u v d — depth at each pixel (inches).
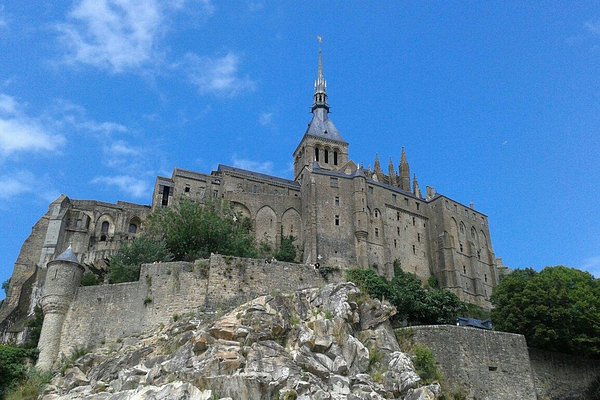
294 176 6373.0
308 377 1681.8
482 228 5457.7
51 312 2181.3
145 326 2144.4
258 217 4648.1
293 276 2342.5
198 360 1753.2
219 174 5280.5
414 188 5585.6
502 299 2620.6
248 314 1925.4
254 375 1619.1
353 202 4712.1
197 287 2213.3
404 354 1914.4
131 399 1557.6
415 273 4857.3
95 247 4244.6
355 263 4458.7
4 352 2060.8
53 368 2065.7
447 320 2854.3
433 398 1769.2
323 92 6756.9
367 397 1689.2
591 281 2883.9
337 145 6259.8
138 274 2758.4
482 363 2032.5
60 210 4276.6
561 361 2246.6
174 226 3230.8
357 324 2033.7
